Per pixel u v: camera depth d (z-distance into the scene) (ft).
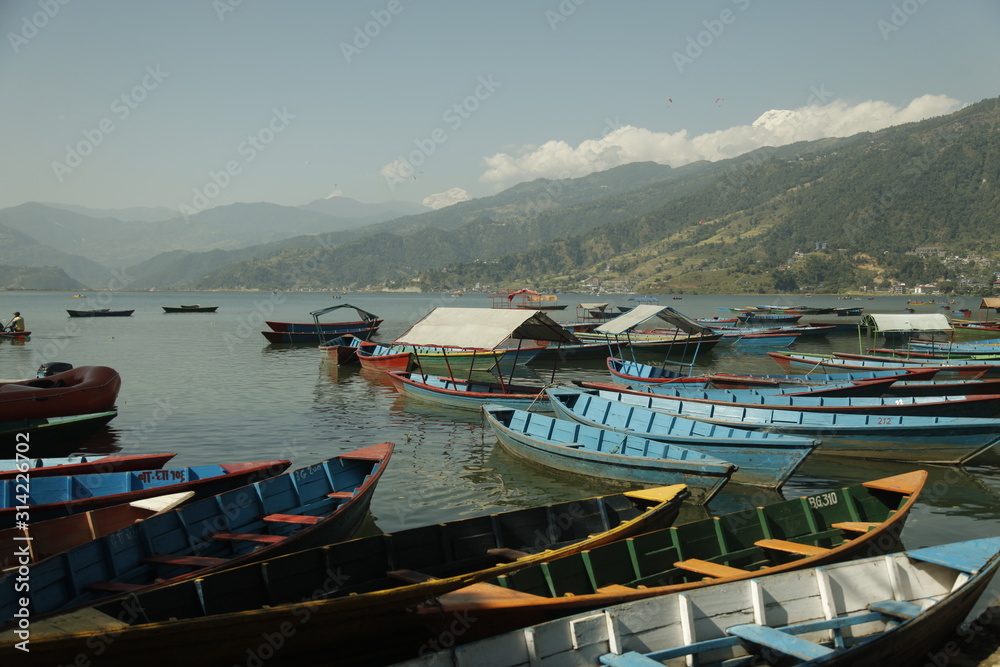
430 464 63.31
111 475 45.98
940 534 44.42
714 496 49.62
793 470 52.90
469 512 50.06
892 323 127.95
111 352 160.25
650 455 55.77
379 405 93.30
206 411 88.17
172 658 22.79
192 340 196.24
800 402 78.89
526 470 61.31
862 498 41.86
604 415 72.74
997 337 186.91
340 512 39.24
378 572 32.17
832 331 225.35
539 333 100.22
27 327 246.47
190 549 36.68
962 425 57.36
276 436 74.33
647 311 115.44
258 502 41.68
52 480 44.32
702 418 64.80
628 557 33.17
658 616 26.35
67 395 71.87
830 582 30.14
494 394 85.61
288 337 184.75
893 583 31.30
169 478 46.80
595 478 55.77
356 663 26.94
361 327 203.21
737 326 231.91
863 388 81.97
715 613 27.35
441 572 34.04
